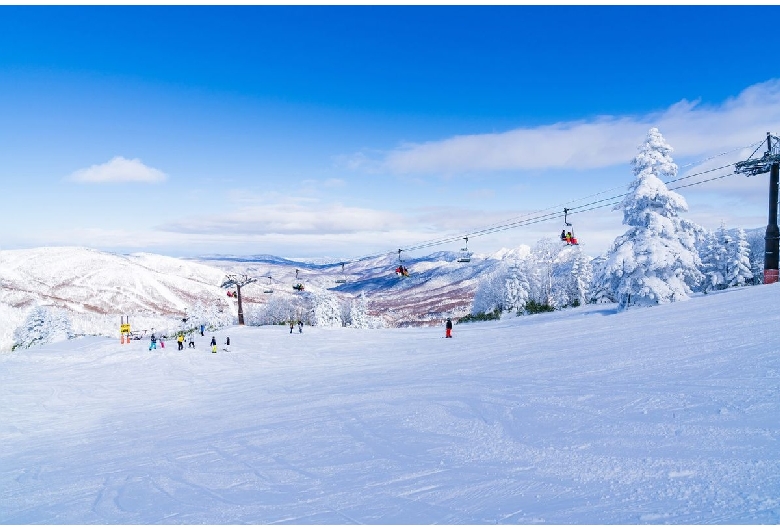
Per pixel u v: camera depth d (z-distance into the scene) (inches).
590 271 2581.2
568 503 172.6
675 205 1184.2
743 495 152.3
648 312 884.0
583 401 320.2
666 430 235.0
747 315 581.9
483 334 1169.4
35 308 2896.2
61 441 540.1
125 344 1662.2
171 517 225.9
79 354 1456.7
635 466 197.6
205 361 1206.9
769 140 1101.1
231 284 2329.0
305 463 286.8
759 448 191.2
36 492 327.9
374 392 512.4
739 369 325.1
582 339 668.7
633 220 1218.0
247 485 261.1
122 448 445.7
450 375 548.1
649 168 1198.3
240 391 734.5
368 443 311.1
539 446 248.7
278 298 3449.8
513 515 168.9
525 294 2317.9
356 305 3511.3
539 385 398.9
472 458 248.5
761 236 2316.7
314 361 1049.5
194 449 378.3
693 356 398.6
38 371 1210.0
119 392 880.3
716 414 243.3
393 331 1731.1
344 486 233.0
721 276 2012.8
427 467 244.8
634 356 451.5
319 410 461.7
